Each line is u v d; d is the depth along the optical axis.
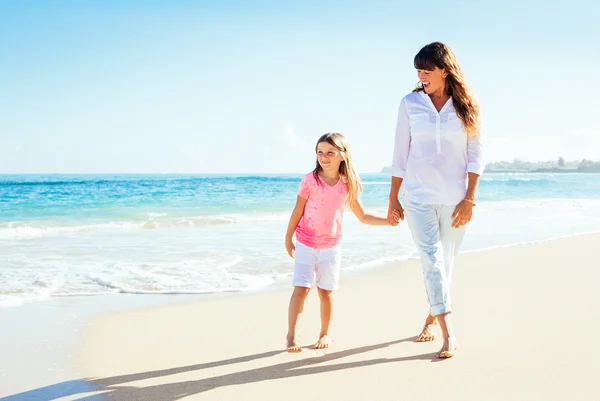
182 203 20.59
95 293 5.14
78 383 2.93
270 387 2.87
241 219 13.71
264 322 4.18
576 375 2.96
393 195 3.64
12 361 3.26
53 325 4.04
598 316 4.16
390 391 2.80
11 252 7.72
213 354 3.42
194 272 6.18
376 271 6.27
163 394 2.79
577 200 22.67
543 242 8.60
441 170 3.43
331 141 3.57
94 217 14.62
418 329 3.96
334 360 3.29
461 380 2.92
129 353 3.43
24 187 30.47
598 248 7.89
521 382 2.88
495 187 38.84
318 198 3.60
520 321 4.04
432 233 3.46
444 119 3.41
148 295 5.08
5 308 4.55
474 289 5.16
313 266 3.60
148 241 9.12
